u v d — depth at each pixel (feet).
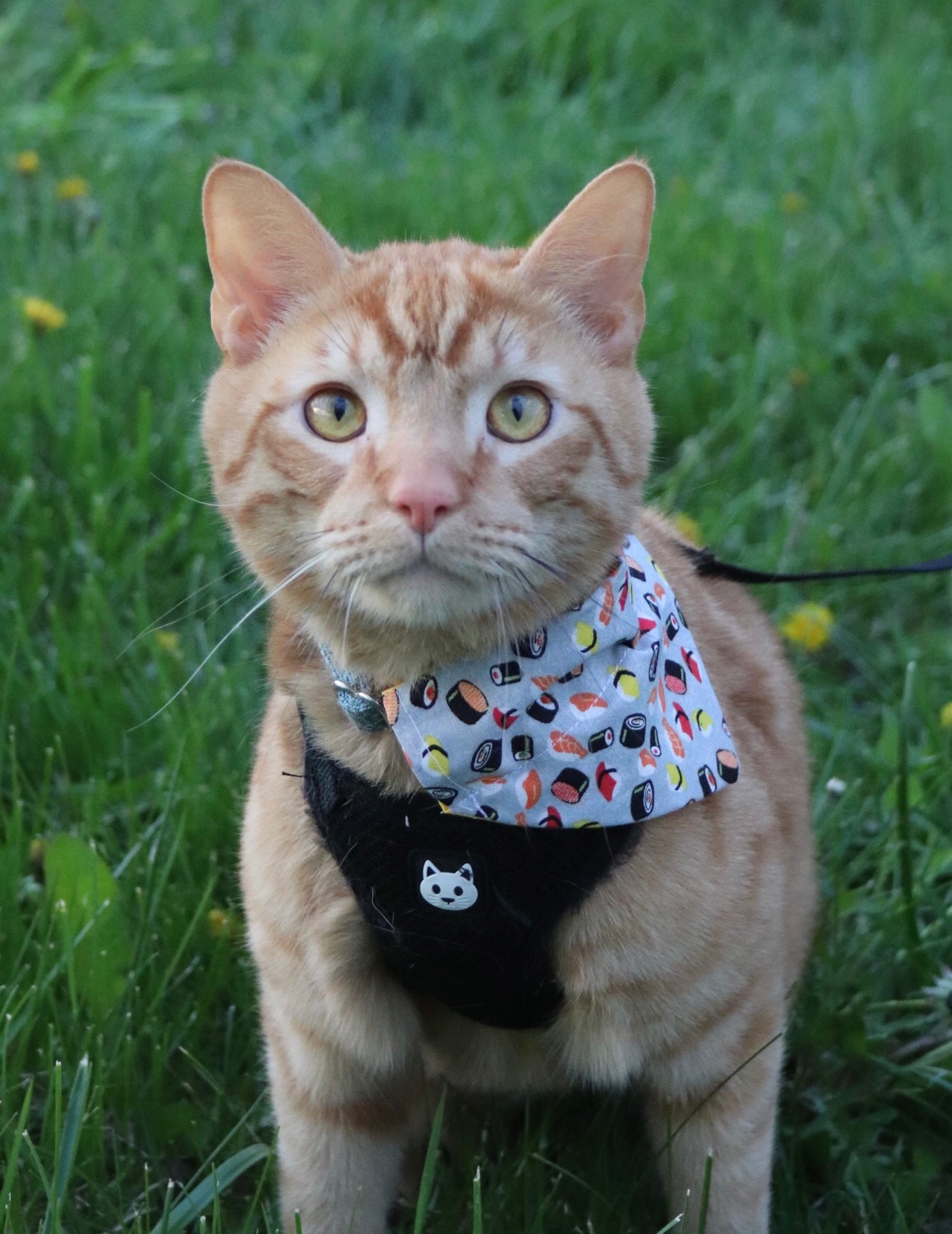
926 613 3.35
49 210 4.22
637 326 2.26
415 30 5.66
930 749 2.95
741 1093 2.29
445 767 2.12
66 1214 2.35
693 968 2.21
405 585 2.08
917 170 4.84
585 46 5.66
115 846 2.74
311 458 2.14
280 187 2.21
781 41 5.72
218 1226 2.25
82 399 3.33
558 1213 2.43
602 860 2.16
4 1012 2.44
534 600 2.14
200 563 3.18
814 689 3.14
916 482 3.52
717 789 2.20
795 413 3.74
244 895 2.34
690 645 2.26
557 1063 2.36
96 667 2.98
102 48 5.53
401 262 2.23
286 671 2.26
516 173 4.56
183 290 4.05
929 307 4.04
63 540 3.27
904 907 2.68
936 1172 2.49
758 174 4.78
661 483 3.47
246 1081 2.54
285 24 5.70
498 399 2.14
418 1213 2.21
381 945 2.21
